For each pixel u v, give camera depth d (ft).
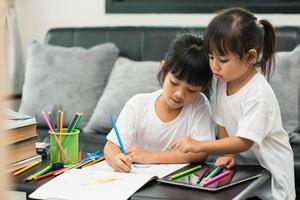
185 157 3.84
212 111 4.23
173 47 4.08
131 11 9.07
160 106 4.27
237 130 3.80
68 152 3.88
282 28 7.48
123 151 3.93
